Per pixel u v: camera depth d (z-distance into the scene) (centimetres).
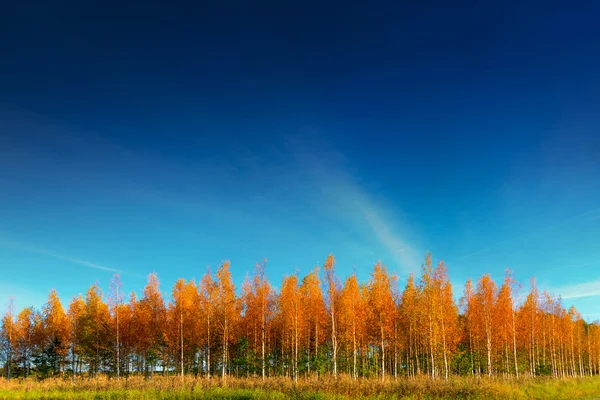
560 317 4647
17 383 3441
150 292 3756
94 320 4097
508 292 3659
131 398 2291
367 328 3509
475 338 3991
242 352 3834
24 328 4350
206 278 3494
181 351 3509
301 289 4066
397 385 2359
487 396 2173
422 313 3194
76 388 2858
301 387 2372
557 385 2633
